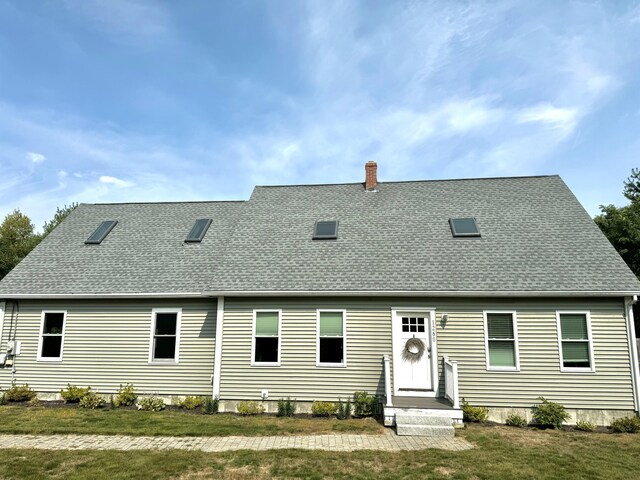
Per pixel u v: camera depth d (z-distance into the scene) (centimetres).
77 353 1348
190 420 1087
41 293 1367
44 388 1341
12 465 728
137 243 1570
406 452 827
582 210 1413
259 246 1416
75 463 743
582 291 1122
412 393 1163
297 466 736
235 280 1280
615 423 1047
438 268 1243
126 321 1354
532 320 1159
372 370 1190
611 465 774
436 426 966
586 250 1246
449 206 1520
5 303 1403
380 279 1230
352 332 1216
